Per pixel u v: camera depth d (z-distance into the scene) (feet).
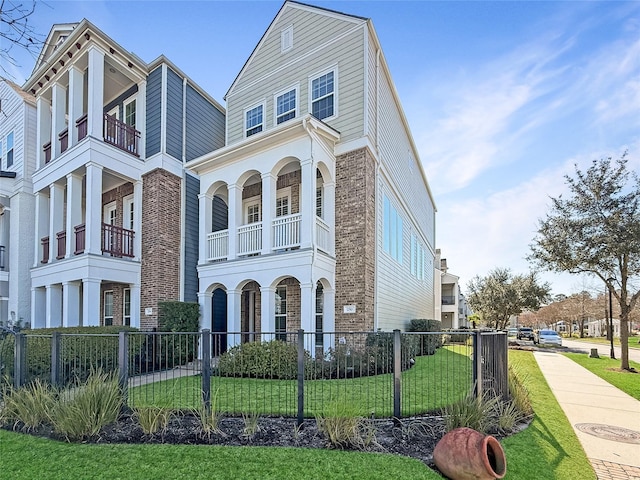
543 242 46.80
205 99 46.88
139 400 18.33
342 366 26.20
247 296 43.04
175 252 39.86
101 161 36.83
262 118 43.93
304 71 40.73
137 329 33.86
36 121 47.42
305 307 30.55
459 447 12.41
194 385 21.65
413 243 60.64
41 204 43.57
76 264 36.09
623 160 42.32
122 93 44.91
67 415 15.84
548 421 20.11
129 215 43.04
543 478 13.11
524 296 95.35
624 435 18.29
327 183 35.55
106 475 12.19
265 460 13.16
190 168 39.68
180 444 14.60
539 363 48.96
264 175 34.71
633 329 181.68
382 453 14.05
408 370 29.60
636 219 40.42
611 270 43.34
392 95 46.29
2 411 17.85
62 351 20.95
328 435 15.19
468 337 23.98
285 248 33.01
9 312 43.86
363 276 33.30
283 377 25.16
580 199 44.04
